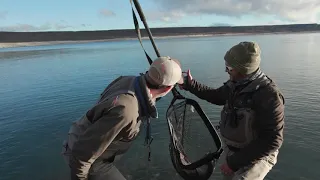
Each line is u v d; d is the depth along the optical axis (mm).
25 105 10516
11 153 6387
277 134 3133
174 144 3621
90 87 13789
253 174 3432
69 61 28828
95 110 2965
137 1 3951
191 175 3709
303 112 8422
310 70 16406
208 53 32156
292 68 17516
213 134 3688
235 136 3494
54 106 10281
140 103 2943
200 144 3834
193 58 26672
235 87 3439
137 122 2984
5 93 12859
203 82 14000
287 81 13383
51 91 13023
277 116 3096
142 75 3086
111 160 3436
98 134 2807
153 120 7988
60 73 19625
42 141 7020
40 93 12633
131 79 3049
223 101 4129
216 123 7715
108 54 36344
